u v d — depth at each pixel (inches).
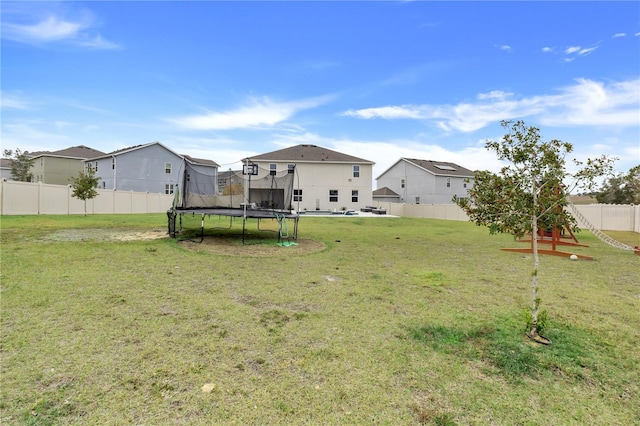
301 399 78.3
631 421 72.5
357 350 105.0
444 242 408.5
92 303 143.9
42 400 75.1
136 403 75.1
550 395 82.1
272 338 113.0
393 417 72.2
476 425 70.2
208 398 77.8
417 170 1379.2
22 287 164.6
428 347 108.1
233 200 468.4
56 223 501.7
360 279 202.4
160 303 146.9
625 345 112.3
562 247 375.6
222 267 226.5
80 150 1402.6
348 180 1154.0
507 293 176.7
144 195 905.5
